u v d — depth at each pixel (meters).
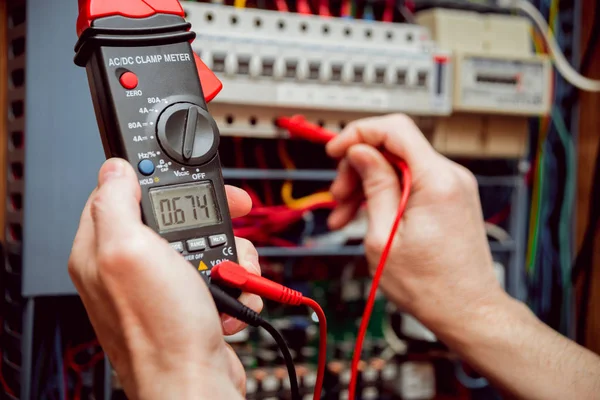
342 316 1.01
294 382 0.46
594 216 1.02
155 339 0.36
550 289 1.07
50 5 0.65
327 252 0.88
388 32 0.90
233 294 0.44
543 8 1.09
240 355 0.92
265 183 0.95
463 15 0.97
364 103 0.85
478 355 0.67
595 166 1.02
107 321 0.39
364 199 0.86
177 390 0.36
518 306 0.70
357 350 0.60
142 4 0.45
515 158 1.00
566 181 1.08
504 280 1.00
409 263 0.70
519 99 0.92
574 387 0.61
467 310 0.68
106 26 0.44
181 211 0.44
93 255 0.38
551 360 0.63
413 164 0.71
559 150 1.09
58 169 0.65
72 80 0.66
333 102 0.83
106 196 0.39
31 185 0.64
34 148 0.64
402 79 0.87
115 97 0.43
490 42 0.98
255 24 0.83
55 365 0.71
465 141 0.94
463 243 0.69
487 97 0.90
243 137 0.94
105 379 0.69
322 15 0.95
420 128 0.93
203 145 0.46
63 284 0.65
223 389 0.37
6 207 0.70
